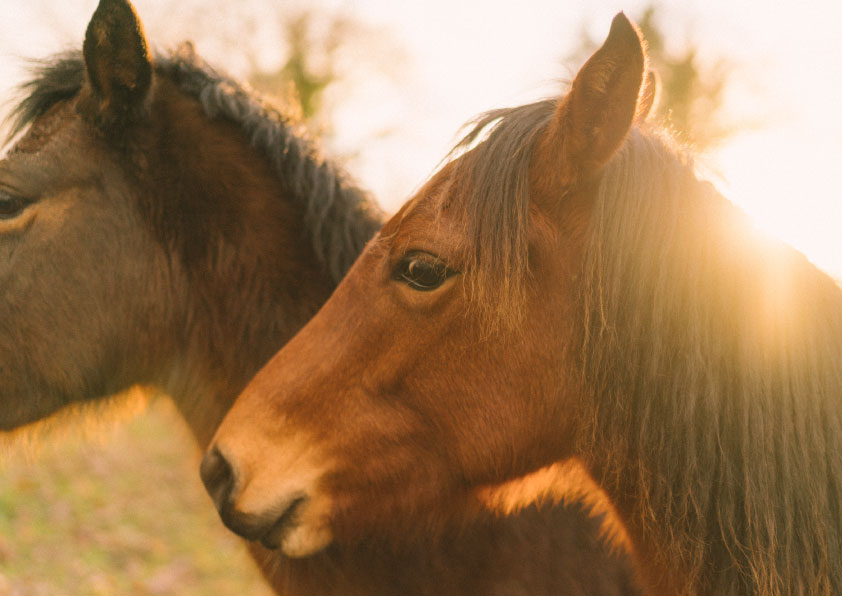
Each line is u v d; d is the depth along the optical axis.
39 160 2.38
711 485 1.61
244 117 2.53
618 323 1.63
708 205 1.68
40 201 2.38
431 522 1.90
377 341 1.80
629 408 1.65
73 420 2.69
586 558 2.40
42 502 6.86
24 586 5.43
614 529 2.10
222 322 2.46
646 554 1.83
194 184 2.45
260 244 2.45
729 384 1.60
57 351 2.41
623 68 1.52
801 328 1.63
